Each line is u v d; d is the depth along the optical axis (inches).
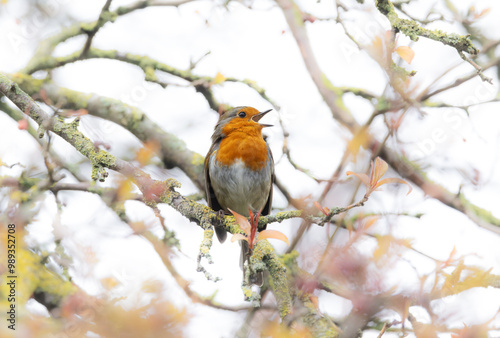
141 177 265.6
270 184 370.0
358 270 201.0
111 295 223.6
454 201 365.7
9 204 285.9
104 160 259.0
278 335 229.8
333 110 385.7
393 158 343.3
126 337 210.2
